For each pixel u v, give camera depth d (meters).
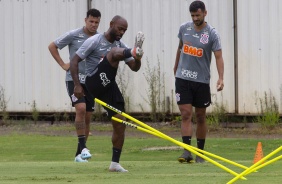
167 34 61.25
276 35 59.38
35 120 63.47
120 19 30.44
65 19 63.09
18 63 64.06
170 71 61.28
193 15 34.97
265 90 59.59
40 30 63.56
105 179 26.47
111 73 28.95
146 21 61.50
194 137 54.16
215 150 46.91
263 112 59.22
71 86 37.81
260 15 59.50
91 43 30.22
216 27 60.12
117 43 30.86
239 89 59.88
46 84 63.72
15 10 63.88
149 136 56.16
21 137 55.88
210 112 59.91
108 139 53.62
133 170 30.62
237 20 59.75
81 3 62.72
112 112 29.30
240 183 25.33
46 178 26.91
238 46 59.81
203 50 35.38
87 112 39.19
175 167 32.09
